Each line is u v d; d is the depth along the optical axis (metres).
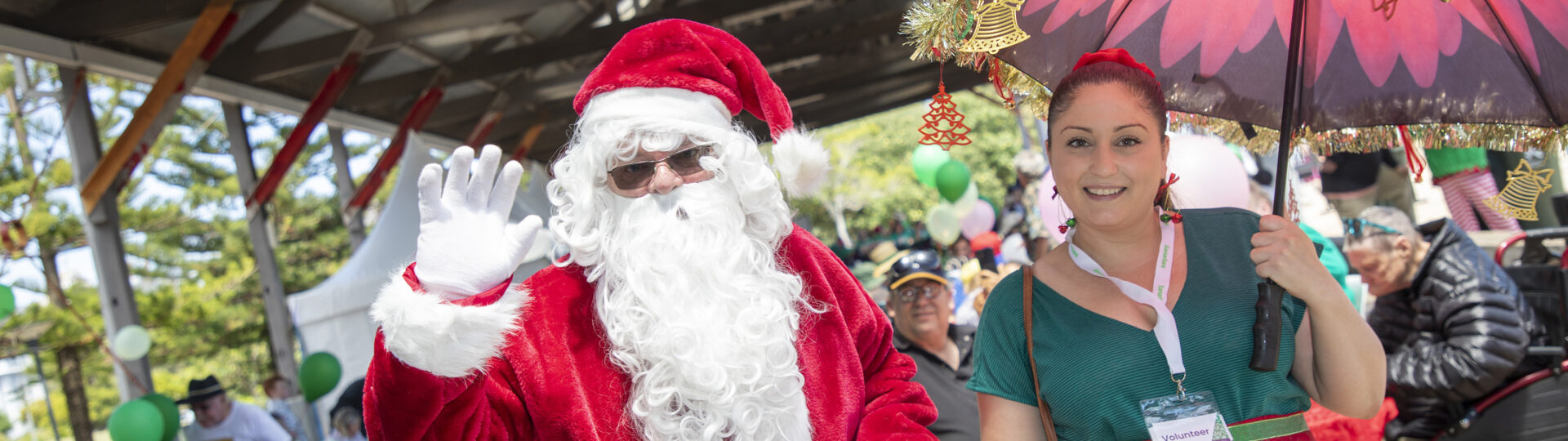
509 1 6.98
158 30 5.88
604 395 1.59
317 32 7.21
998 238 7.01
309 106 7.62
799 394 1.64
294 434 6.14
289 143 7.23
